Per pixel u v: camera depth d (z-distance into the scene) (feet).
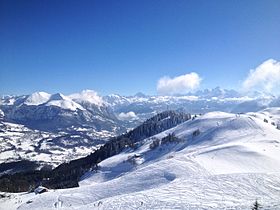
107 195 349.61
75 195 362.33
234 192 225.56
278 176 253.44
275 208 176.86
